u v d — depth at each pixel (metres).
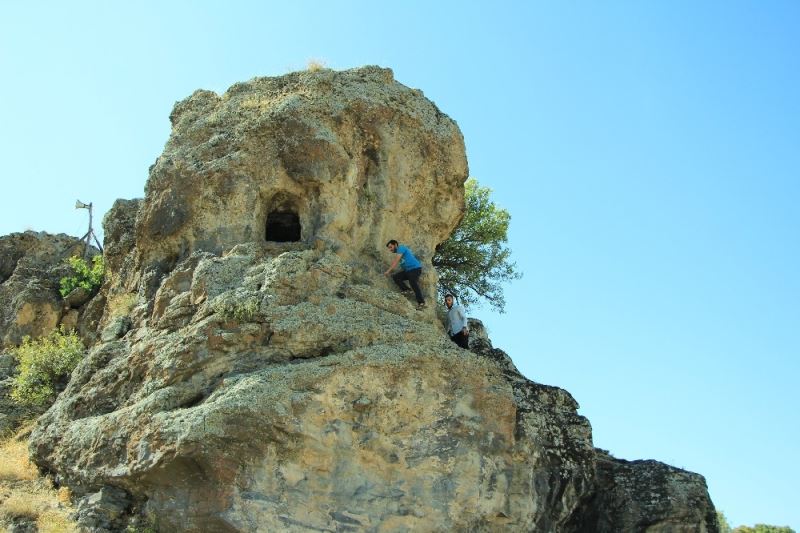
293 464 17.77
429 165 23.58
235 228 21.67
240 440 17.31
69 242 32.16
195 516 17.25
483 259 33.66
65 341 25.22
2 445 22.30
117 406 19.98
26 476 19.88
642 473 23.45
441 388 19.45
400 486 18.59
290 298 19.69
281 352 19.00
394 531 18.23
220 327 19.09
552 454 21.98
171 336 19.73
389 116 23.30
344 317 19.75
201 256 21.12
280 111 22.45
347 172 22.00
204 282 20.06
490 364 20.20
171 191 22.36
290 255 20.06
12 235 31.44
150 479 17.73
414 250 23.11
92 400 20.31
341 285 20.59
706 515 23.00
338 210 21.70
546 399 23.30
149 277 22.23
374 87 23.59
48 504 18.73
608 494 22.95
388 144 23.12
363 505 18.16
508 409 19.88
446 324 23.78
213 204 21.92
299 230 22.88
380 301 20.64
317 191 21.97
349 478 18.22
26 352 25.05
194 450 17.11
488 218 34.03
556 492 21.59
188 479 17.42
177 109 24.59
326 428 18.17
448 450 19.11
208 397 18.22
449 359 19.64
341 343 19.36
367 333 19.59
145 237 22.66
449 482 18.95
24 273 29.31
